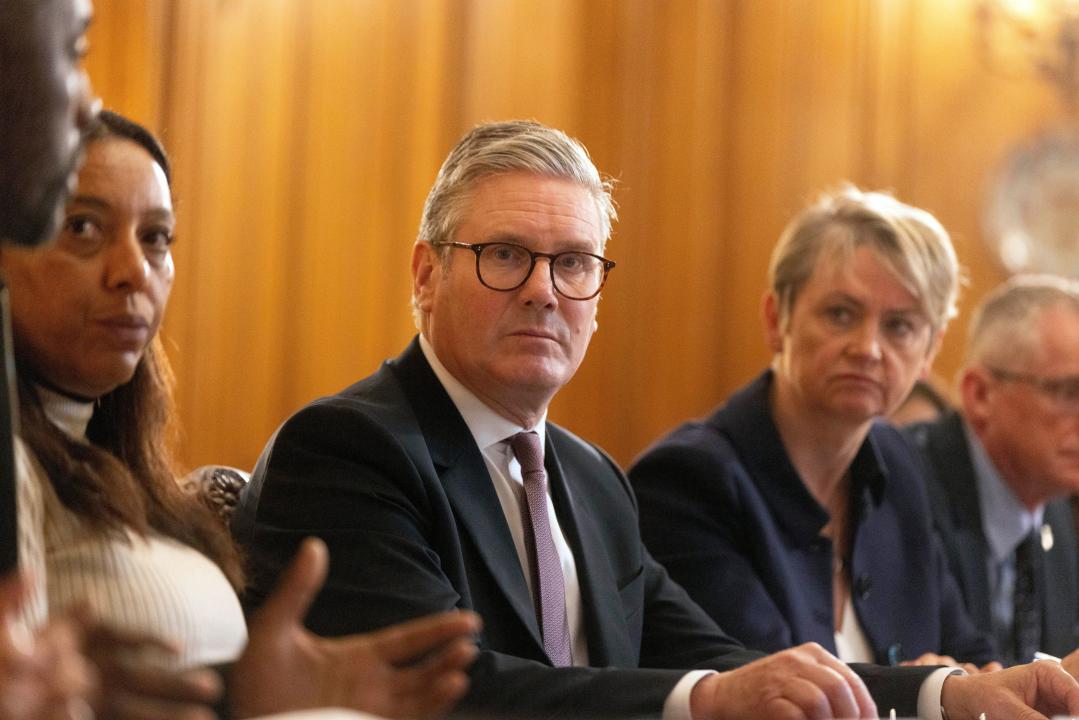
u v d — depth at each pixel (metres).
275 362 20.28
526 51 21.61
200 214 19.72
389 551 6.59
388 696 4.30
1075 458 10.98
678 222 22.56
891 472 10.17
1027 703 6.83
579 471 8.07
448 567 6.84
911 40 24.00
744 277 22.69
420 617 6.38
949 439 11.38
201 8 19.72
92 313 5.60
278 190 20.34
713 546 9.20
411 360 7.53
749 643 8.91
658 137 22.55
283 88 20.34
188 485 6.74
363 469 6.82
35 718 3.26
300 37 20.48
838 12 23.44
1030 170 24.45
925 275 9.46
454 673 4.36
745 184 22.78
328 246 20.56
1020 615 11.30
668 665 8.02
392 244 20.75
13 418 4.60
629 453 22.27
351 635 6.36
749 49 22.95
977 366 11.29
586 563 7.57
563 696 6.24
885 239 9.46
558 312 7.38
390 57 20.91
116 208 5.63
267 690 4.24
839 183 23.27
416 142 20.92
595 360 22.20
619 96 22.38
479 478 7.20
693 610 8.28
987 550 11.05
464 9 21.25
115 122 5.81
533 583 7.30
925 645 9.82
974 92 24.30
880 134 23.66
